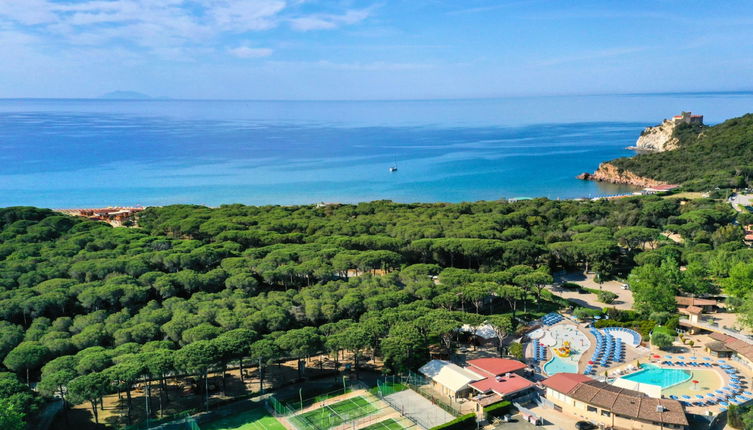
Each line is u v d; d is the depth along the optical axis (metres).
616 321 113.19
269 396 84.94
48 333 92.12
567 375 84.31
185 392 87.12
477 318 98.56
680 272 130.50
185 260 129.38
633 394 75.88
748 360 90.62
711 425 72.38
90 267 121.25
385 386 87.38
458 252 147.25
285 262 133.62
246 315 99.31
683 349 100.56
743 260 134.88
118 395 86.50
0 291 107.75
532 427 74.06
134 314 105.81
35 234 147.25
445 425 73.56
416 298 114.50
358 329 91.56
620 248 171.75
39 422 76.75
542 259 149.88
